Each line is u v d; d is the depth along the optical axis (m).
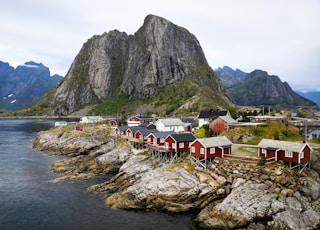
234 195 45.19
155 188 50.56
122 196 52.44
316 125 85.00
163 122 96.38
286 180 45.97
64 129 128.38
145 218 46.03
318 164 51.69
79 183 63.84
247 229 40.91
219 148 55.16
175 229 42.56
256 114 110.88
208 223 43.06
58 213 48.03
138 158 68.88
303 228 39.91
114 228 42.88
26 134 159.88
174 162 60.06
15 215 47.38
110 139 101.94
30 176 69.69
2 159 90.00
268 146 52.00
